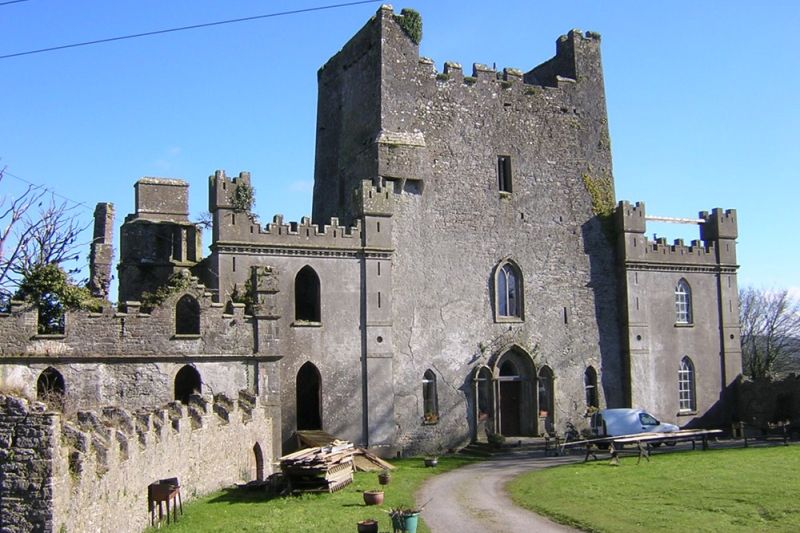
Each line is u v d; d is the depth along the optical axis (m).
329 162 54.28
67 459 18.47
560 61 55.03
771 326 82.19
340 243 43.59
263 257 41.84
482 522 24.06
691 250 54.00
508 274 49.34
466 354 46.94
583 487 29.09
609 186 53.34
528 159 50.88
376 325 43.84
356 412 42.94
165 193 47.06
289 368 41.62
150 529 22.42
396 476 34.91
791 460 33.84
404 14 48.72
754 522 22.30
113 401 34.78
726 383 54.12
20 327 33.34
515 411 49.22
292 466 29.20
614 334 51.62
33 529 17.42
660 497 26.31
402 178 46.38
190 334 37.19
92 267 45.19
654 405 51.44
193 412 28.81
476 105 49.81
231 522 23.50
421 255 46.47
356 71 50.88
